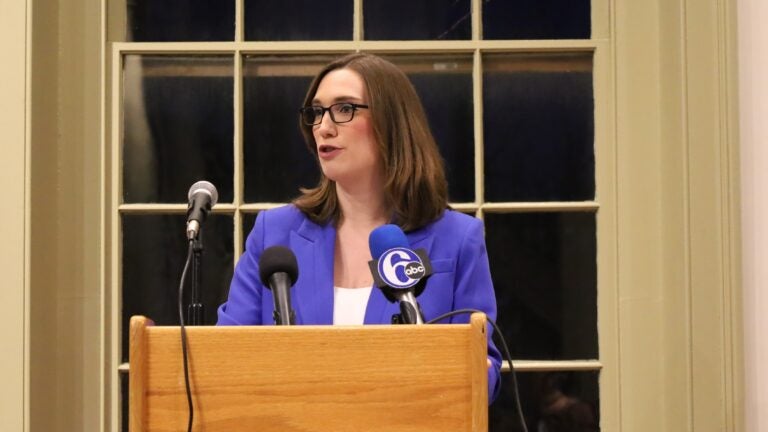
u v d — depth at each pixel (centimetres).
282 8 680
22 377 601
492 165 676
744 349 599
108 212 660
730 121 605
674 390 640
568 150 678
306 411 310
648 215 664
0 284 604
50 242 638
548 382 669
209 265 668
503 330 671
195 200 403
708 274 612
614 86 668
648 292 661
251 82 680
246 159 676
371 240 385
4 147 608
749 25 595
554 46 674
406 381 311
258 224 474
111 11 671
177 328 313
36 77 620
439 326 313
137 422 306
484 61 682
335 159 450
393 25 680
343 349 312
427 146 466
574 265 673
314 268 451
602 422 663
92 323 652
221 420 310
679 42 628
